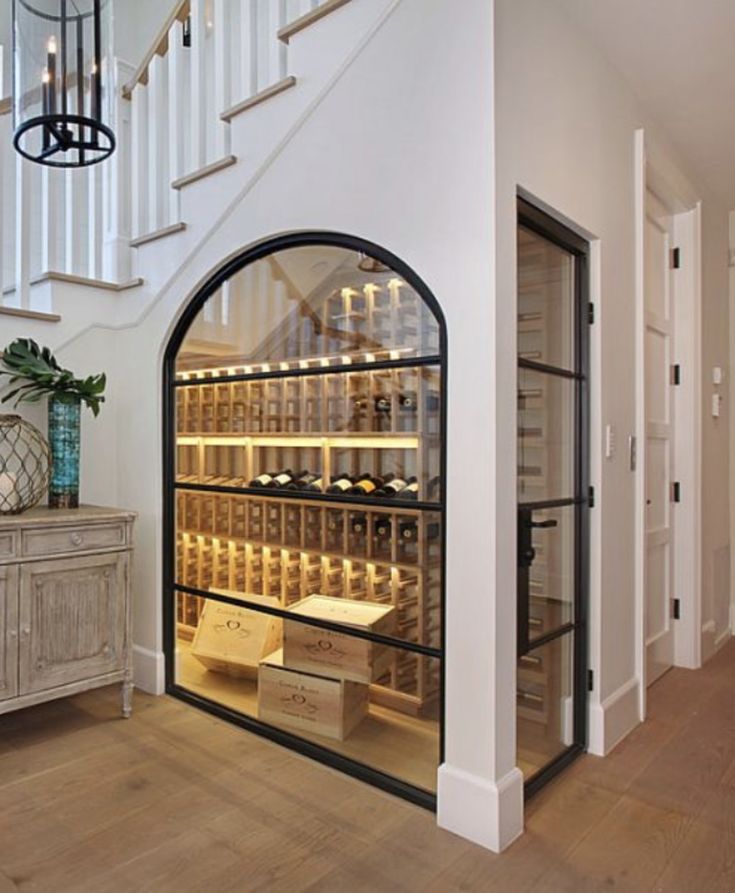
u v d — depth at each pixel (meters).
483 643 1.84
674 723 2.70
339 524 2.41
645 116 2.79
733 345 4.00
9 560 2.33
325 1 2.38
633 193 2.69
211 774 2.21
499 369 1.84
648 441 3.15
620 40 2.32
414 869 1.72
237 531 2.76
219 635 2.78
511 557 1.90
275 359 2.60
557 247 2.30
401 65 2.05
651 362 3.19
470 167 1.87
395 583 2.21
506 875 1.70
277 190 2.43
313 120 2.30
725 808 2.04
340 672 2.37
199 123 2.86
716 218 3.75
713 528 3.70
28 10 1.99
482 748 1.84
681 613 3.44
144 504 3.00
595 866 1.74
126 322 3.10
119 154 3.24
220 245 2.65
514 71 1.91
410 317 2.11
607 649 2.47
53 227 3.10
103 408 3.12
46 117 1.98
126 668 2.67
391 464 2.23
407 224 2.03
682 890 1.65
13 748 2.39
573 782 2.19
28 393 2.84
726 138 3.05
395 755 2.17
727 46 2.35
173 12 2.99
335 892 1.63
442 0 1.95
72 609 2.51
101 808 2.00
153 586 2.95
